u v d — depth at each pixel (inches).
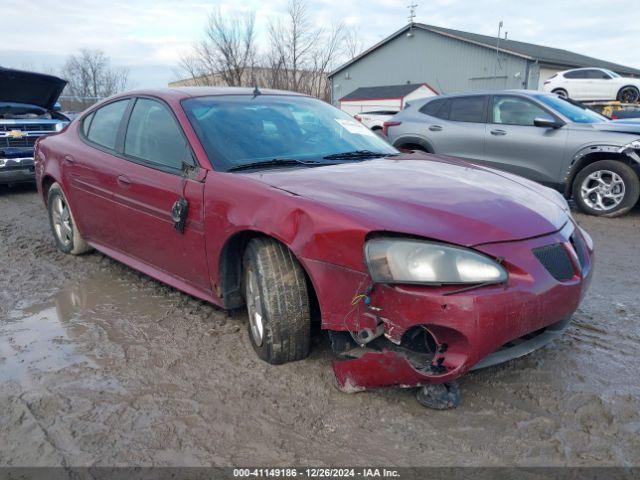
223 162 124.0
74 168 169.6
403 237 90.0
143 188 137.4
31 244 212.2
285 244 101.4
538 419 94.9
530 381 107.0
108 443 89.9
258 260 107.4
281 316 106.3
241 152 128.7
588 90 845.2
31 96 364.2
